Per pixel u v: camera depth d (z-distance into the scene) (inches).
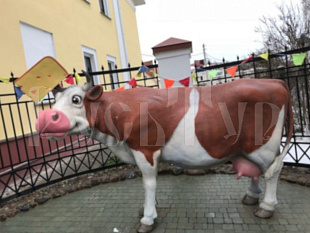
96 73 158.6
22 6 199.6
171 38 156.2
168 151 90.7
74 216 116.6
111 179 152.8
